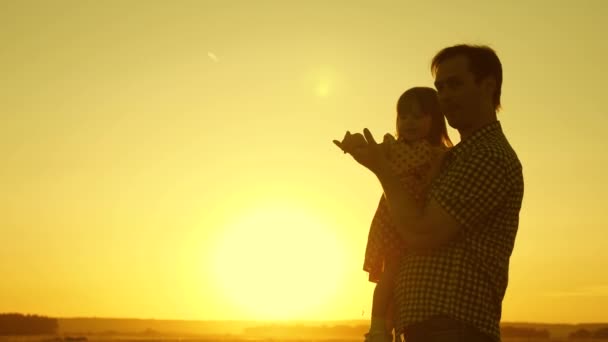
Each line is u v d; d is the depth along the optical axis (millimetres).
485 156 3506
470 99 3680
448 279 3486
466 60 3682
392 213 3537
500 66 3768
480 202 3459
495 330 3547
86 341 173500
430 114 4402
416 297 3541
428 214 3473
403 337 3691
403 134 4430
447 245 3525
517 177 3621
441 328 3459
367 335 3906
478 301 3471
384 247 3881
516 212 3652
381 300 3891
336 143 3578
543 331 188750
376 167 3527
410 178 3797
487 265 3496
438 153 3908
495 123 3711
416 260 3598
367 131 3523
